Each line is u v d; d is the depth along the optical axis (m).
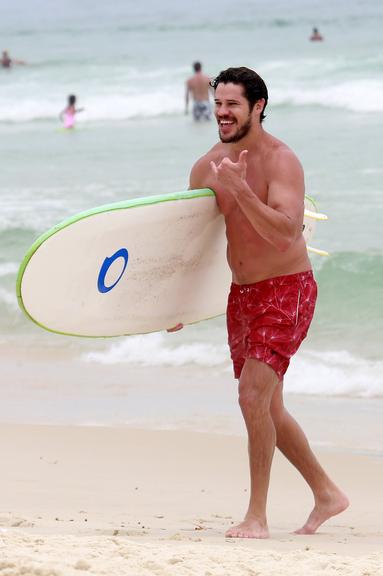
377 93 69.38
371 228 36.69
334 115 65.38
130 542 11.52
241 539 13.41
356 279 32.31
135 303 14.87
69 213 41.53
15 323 32.84
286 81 76.06
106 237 14.14
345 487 18.44
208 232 15.01
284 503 17.50
